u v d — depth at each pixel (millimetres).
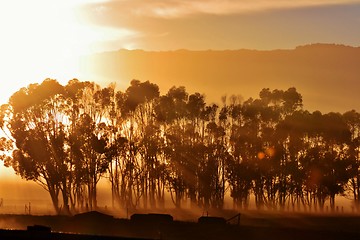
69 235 116875
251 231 142125
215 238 134875
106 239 115000
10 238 113500
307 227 160250
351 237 136125
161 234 131125
